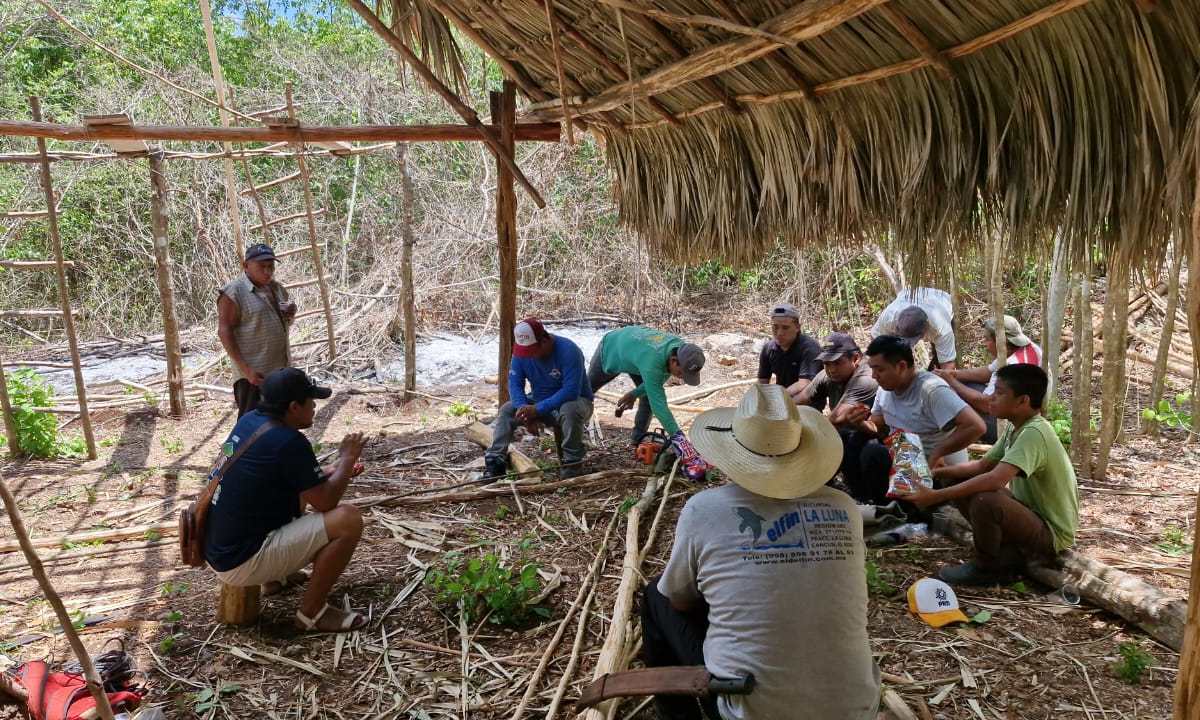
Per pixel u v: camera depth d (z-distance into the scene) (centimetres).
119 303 1180
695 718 282
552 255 1242
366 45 1465
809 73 362
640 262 1151
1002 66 288
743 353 1012
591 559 458
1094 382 828
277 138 591
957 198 327
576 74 508
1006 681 335
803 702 240
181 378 779
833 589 246
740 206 481
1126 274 264
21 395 671
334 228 1281
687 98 461
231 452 368
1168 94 235
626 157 594
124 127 577
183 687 345
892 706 304
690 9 359
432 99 1320
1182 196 235
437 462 644
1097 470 590
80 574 459
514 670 356
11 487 603
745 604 246
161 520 543
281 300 598
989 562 411
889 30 310
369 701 336
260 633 386
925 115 325
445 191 1243
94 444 689
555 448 665
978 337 988
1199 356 170
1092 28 249
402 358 976
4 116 1247
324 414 795
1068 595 398
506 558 461
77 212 1195
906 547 464
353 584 431
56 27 1355
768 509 256
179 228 1210
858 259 1131
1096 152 264
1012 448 399
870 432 512
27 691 301
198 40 1443
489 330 1091
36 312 749
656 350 572
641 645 363
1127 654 338
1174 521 511
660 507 509
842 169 380
